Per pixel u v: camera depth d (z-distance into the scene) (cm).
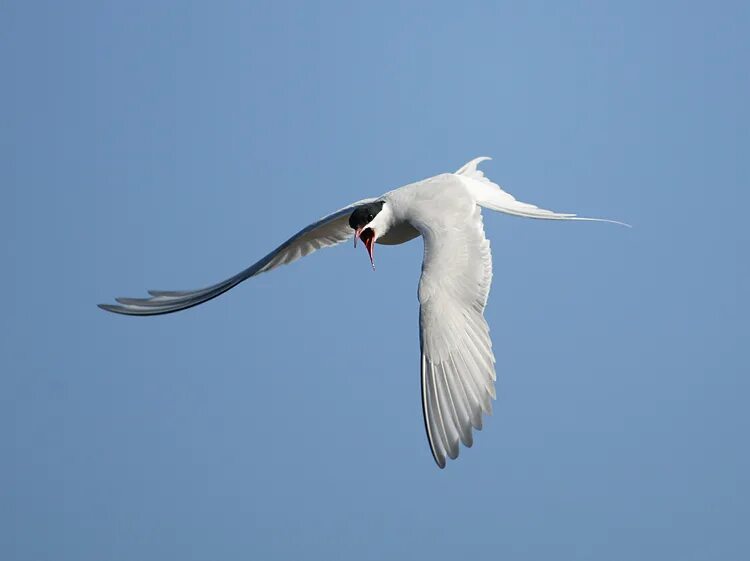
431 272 1279
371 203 1464
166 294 1509
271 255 1532
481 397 1201
